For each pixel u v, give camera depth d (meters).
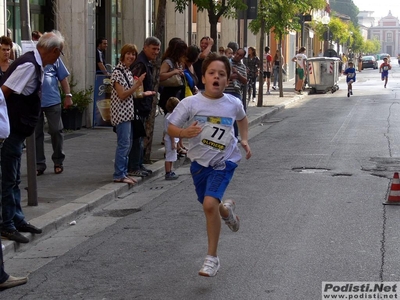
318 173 13.75
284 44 55.41
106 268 8.09
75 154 15.77
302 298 6.87
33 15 20.03
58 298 7.14
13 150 8.77
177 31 29.91
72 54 20.84
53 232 9.84
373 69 99.06
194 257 8.38
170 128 7.57
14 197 9.04
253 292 7.08
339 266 7.85
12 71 8.54
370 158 15.41
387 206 10.79
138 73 12.72
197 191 7.80
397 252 8.34
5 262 8.52
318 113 27.19
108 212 11.01
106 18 24.00
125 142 12.49
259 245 8.74
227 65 7.60
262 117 25.08
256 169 14.34
